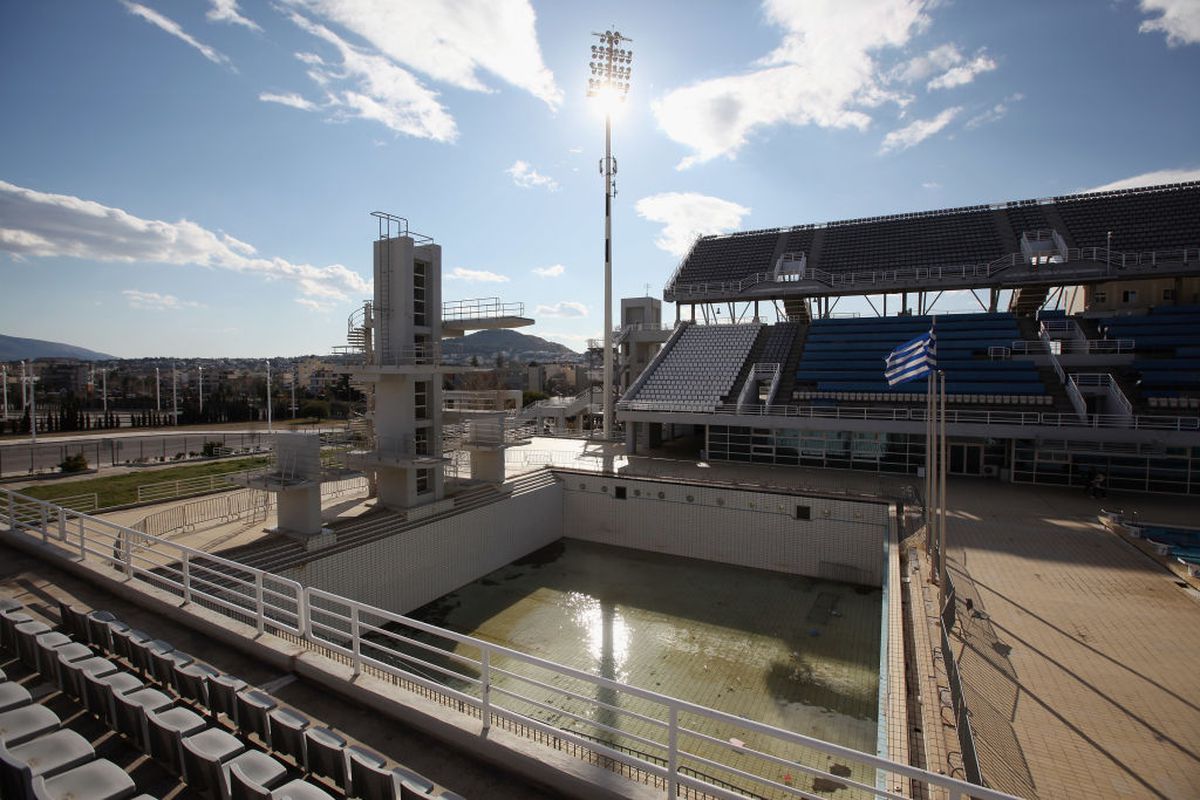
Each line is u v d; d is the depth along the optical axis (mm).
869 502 24297
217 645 8367
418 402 22922
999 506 23891
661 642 19172
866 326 38062
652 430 38781
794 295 40781
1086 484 26641
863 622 20703
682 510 27859
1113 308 38406
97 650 8141
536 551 28656
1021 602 15016
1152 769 8836
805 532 25391
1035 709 10406
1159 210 37375
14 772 4605
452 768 5957
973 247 39656
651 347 48531
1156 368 29047
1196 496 25266
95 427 64688
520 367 145375
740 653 18422
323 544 18953
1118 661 12023
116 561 10523
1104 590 15742
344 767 5469
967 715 8367
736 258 46812
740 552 26688
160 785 5566
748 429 32406
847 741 14062
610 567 26406
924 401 30266
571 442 40375
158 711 6312
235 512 21891
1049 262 35125
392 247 21844
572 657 18219
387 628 20125
